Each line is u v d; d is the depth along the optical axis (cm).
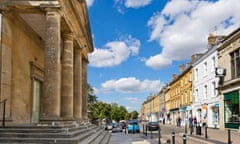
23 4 1441
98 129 2444
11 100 1579
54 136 1142
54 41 1391
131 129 3328
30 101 1953
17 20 1677
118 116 10588
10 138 1114
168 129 3862
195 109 4212
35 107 2117
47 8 1420
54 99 1356
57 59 1387
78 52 2289
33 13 1498
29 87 1942
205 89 3800
